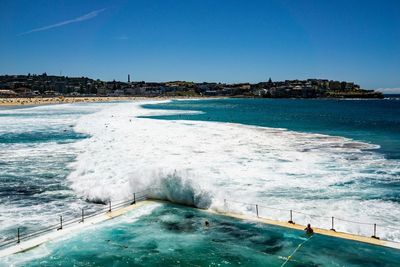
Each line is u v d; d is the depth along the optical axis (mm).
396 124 62562
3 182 19438
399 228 12766
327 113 102562
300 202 15781
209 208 14352
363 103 197000
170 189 15133
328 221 13445
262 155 27297
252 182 19141
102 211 14617
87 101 162875
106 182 18656
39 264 9594
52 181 19688
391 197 16578
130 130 43469
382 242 10992
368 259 9867
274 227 12297
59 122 56719
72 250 10461
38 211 14750
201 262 9742
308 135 41562
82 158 25375
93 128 45875
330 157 26703
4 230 12555
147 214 13625
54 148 30672
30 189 18109
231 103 194000
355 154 28109
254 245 10805
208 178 19859
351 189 17922
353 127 56094
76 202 16031
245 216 13445
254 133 42938
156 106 136875
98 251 10398
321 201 15945
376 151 29766
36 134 41250
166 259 9906
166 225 12461
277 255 10148
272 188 17984
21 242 11086
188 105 157375
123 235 11570
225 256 10086
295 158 26125
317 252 10289
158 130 43906
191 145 31891
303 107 146500
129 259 9914
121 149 29234
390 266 9438
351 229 12688
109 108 102500
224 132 43156
